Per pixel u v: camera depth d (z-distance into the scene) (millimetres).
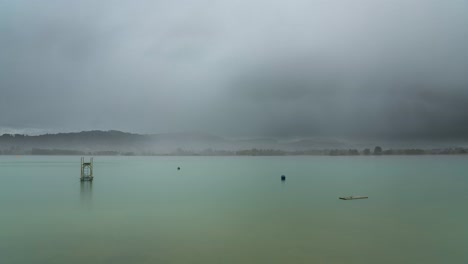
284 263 24484
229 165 185375
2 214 40250
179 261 24781
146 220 37094
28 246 27922
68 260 24922
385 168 146500
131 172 118375
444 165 174375
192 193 59625
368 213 41312
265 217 39000
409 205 46625
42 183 75688
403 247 27922
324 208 44312
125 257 25562
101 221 36500
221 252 26625
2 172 112250
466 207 45469
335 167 157250
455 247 28000
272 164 199125
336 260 25141
